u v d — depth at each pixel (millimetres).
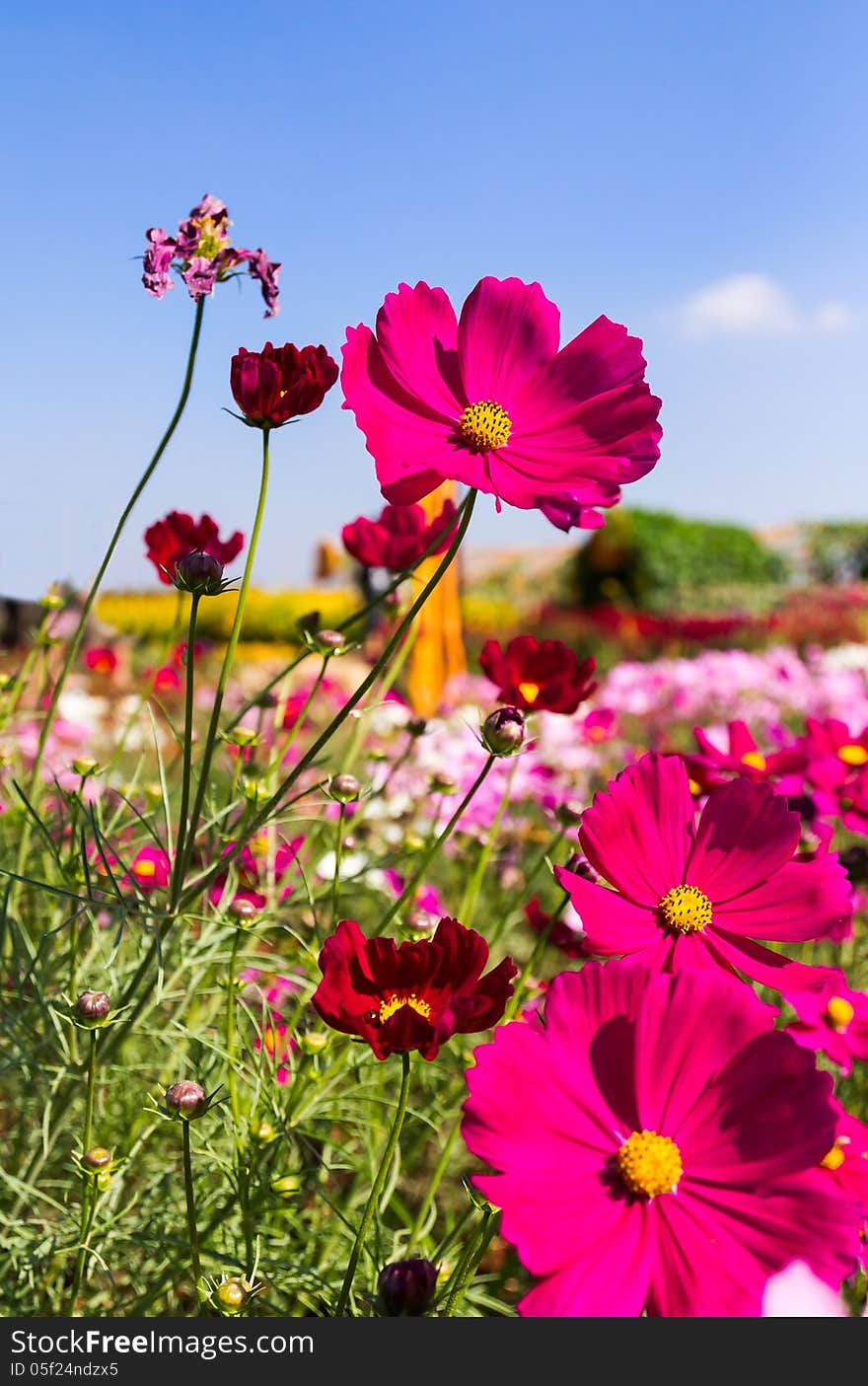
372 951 1192
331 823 2287
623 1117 1070
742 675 5770
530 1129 1032
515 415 1380
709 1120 1061
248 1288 1341
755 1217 995
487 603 20766
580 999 1109
